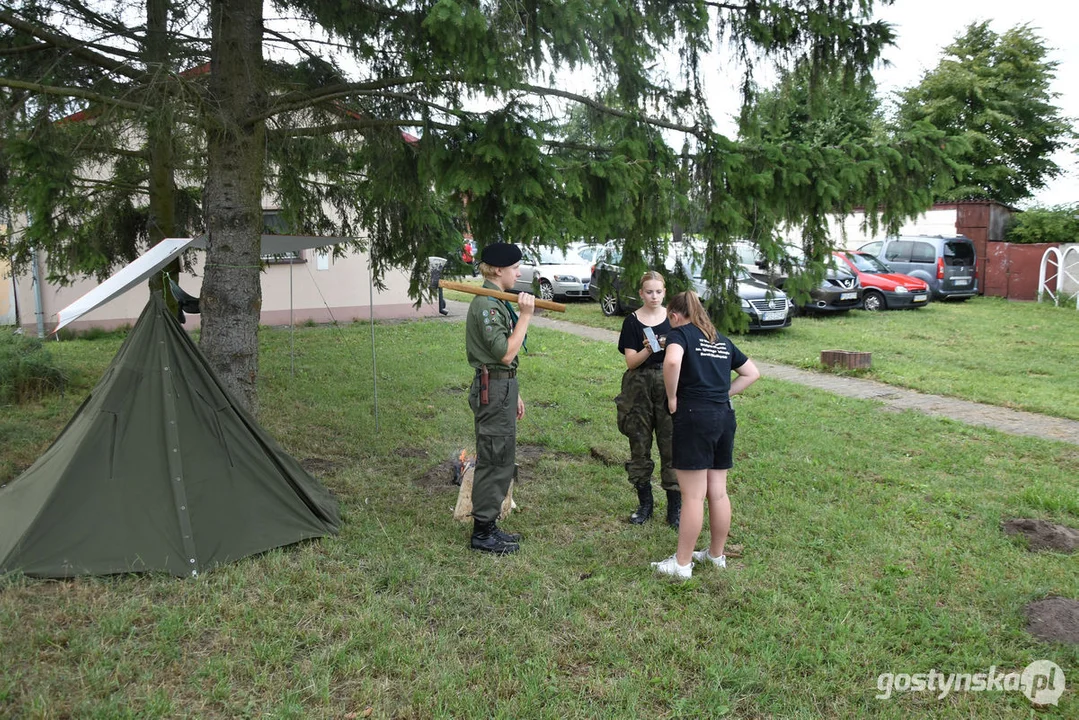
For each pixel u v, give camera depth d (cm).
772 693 315
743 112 621
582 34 467
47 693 289
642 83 589
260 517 432
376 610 366
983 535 479
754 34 571
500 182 496
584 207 532
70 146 502
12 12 536
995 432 745
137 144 561
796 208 589
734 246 613
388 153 623
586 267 1853
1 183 578
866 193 577
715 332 408
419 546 447
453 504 523
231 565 405
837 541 468
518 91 480
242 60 540
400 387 922
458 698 302
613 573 420
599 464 634
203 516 410
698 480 403
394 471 602
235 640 336
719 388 401
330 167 750
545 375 999
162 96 475
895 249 1980
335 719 289
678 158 588
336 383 939
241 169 542
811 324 1527
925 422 781
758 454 664
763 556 447
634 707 300
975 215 2067
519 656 338
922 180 586
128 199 827
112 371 412
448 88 538
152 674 308
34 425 727
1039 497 541
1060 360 1155
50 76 561
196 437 419
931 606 387
